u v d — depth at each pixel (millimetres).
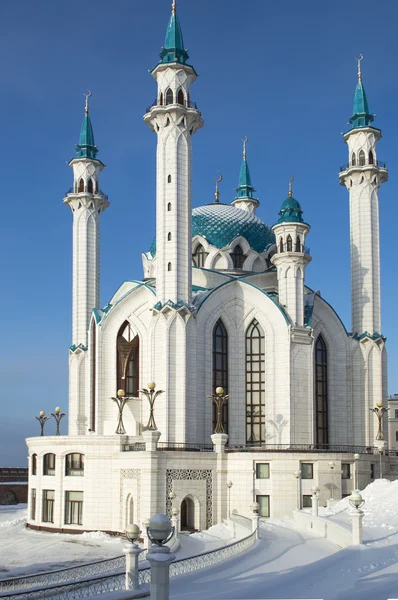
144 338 87500
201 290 89688
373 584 32312
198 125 86625
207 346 83750
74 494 75625
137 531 35500
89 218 101625
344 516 57125
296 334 83375
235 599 30141
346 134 96000
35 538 71312
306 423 82750
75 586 33688
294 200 87188
